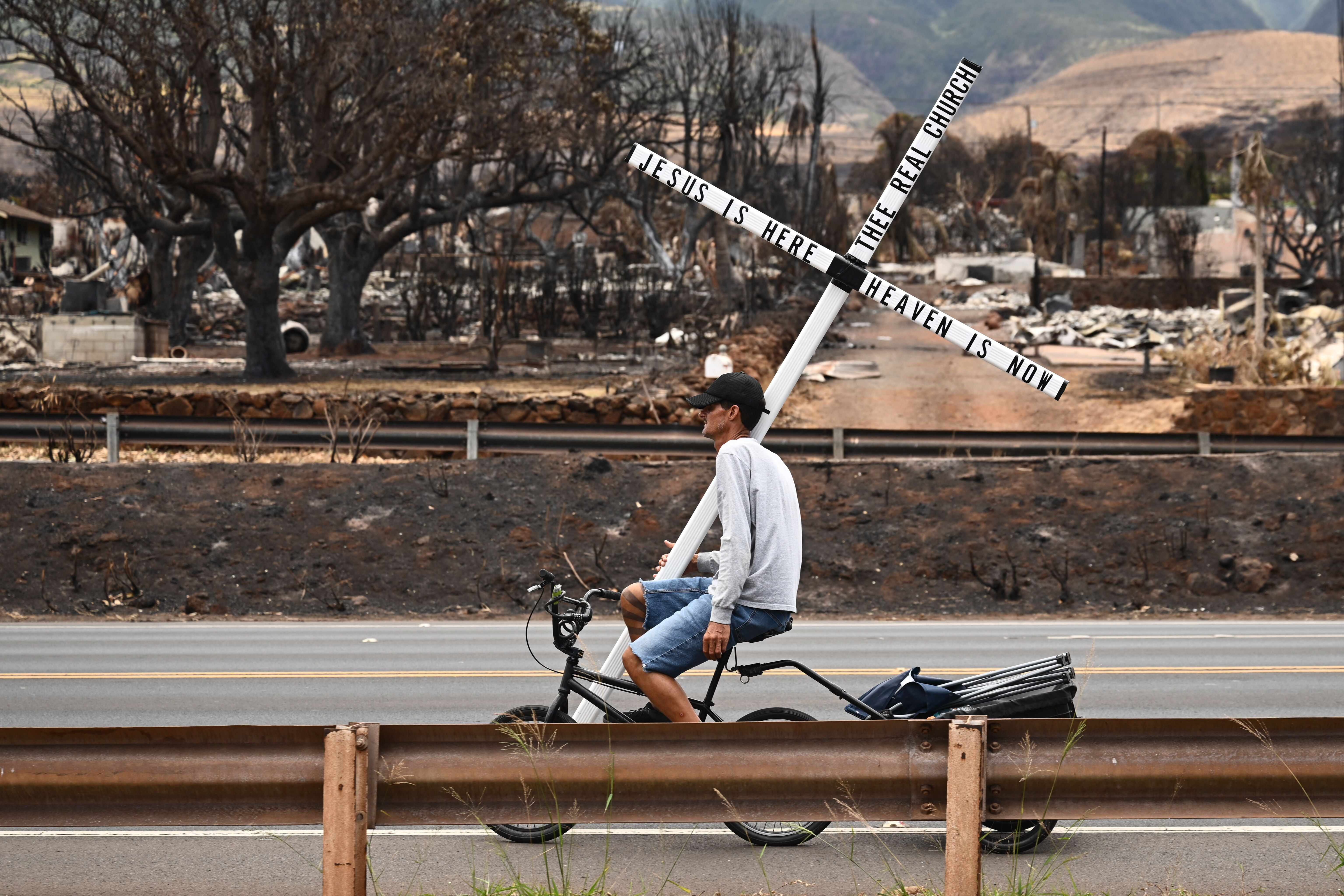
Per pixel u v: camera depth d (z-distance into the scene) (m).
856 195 199.50
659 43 111.81
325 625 25.89
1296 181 151.50
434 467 32.75
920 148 10.63
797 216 116.25
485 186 95.06
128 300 110.69
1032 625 25.61
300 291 136.50
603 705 10.21
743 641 9.95
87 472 31.86
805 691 17.38
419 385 59.59
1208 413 47.03
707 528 10.55
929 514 30.81
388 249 91.38
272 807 8.07
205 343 107.81
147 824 8.04
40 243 157.12
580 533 30.52
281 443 35.66
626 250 137.50
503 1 68.00
